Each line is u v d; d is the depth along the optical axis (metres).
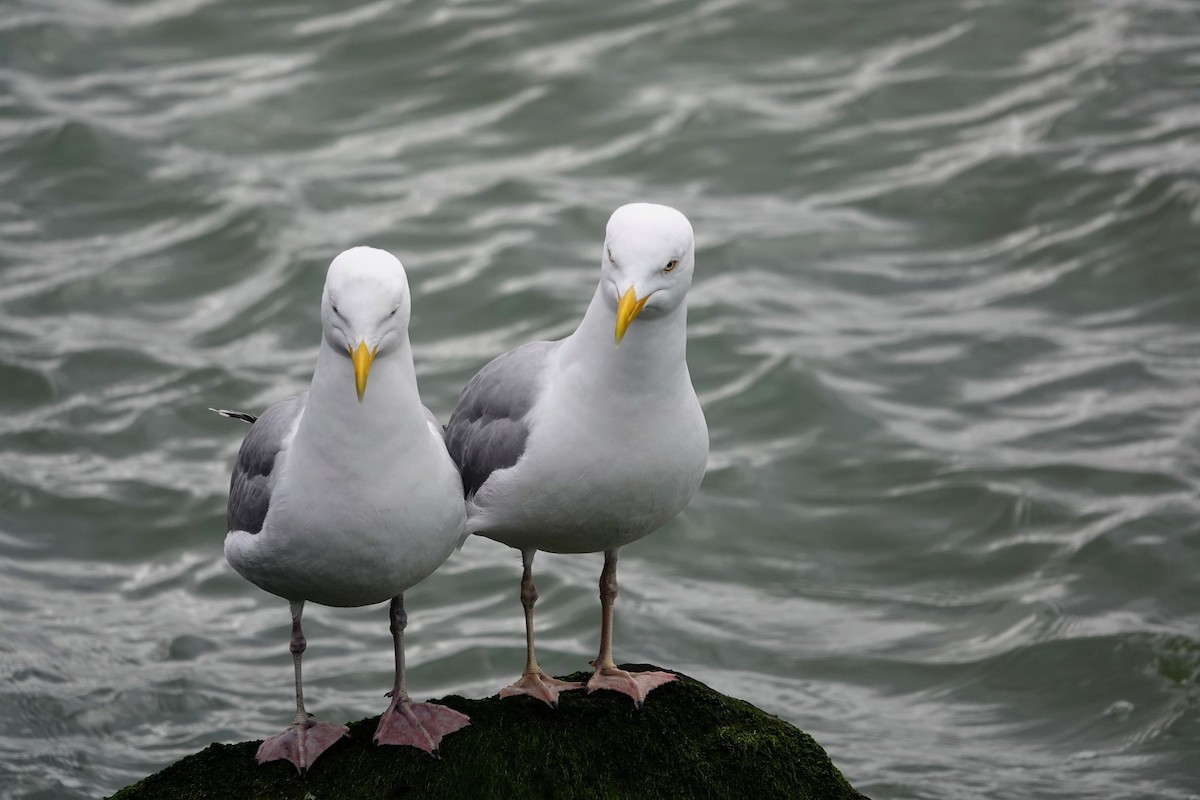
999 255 18.30
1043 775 11.37
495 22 21.92
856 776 11.23
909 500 14.78
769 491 14.94
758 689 12.36
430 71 21.22
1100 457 15.16
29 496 14.46
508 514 8.04
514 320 17.16
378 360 7.20
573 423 7.83
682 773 7.97
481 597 13.46
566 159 19.69
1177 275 17.80
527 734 8.03
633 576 13.84
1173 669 12.56
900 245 18.45
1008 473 14.95
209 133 20.03
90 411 15.68
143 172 19.27
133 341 16.72
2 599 13.00
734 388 16.16
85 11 22.52
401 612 8.09
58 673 12.02
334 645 12.75
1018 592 13.59
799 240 18.38
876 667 12.69
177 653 12.46
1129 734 11.91
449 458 7.75
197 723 11.62
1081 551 14.02
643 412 7.79
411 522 7.41
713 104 20.38
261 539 7.51
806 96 20.81
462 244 18.09
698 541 14.35
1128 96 20.52
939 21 22.19
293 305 17.27
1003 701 12.33
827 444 15.51
